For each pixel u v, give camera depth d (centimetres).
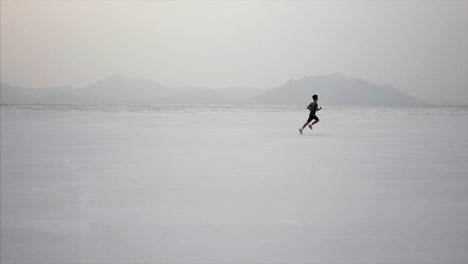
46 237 484
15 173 890
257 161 1068
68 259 418
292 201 642
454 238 474
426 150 1322
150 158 1123
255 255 425
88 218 556
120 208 605
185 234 490
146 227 518
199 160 1084
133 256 425
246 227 515
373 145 1469
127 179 820
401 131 2212
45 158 1123
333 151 1289
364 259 413
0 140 1612
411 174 879
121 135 1875
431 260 411
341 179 820
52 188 737
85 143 1511
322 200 648
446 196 677
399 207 607
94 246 454
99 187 746
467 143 1547
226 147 1398
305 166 985
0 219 553
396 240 467
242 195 682
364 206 614
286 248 444
